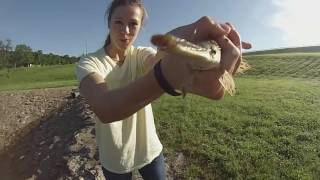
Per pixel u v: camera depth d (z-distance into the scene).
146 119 3.66
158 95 1.37
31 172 13.11
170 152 10.71
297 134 11.37
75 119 17.73
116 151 3.56
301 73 45.56
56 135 16.55
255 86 25.23
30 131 20.84
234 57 1.42
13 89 44.91
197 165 9.71
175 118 14.09
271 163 9.27
